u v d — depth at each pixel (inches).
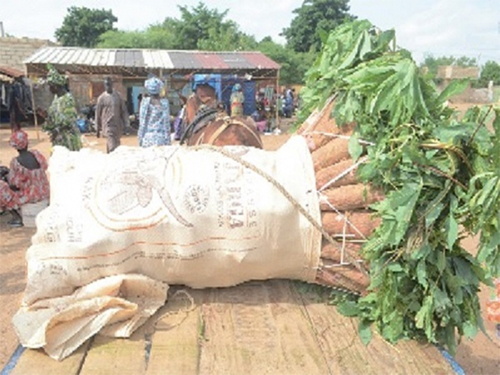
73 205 89.3
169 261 91.3
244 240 90.4
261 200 90.4
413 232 84.6
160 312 93.5
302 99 117.3
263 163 95.1
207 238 90.0
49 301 87.8
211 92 204.4
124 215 88.1
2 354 169.3
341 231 92.4
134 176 91.6
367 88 89.9
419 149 84.3
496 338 191.6
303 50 2337.6
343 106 96.7
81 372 78.4
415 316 90.2
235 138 154.2
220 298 99.0
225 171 93.0
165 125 307.9
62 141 338.0
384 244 86.3
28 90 839.7
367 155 93.0
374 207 89.6
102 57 762.2
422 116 86.2
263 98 874.1
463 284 86.4
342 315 96.0
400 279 88.1
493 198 77.2
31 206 294.5
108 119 380.8
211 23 1780.3
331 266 94.7
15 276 232.8
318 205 92.0
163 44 1706.4
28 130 786.8
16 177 291.6
